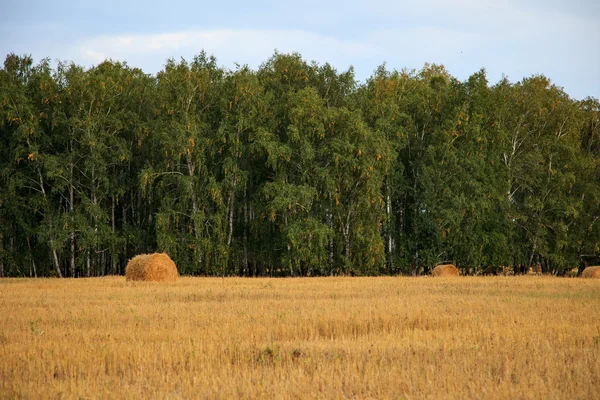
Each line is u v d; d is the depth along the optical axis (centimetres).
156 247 9100
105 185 8462
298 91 8681
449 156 8969
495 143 9456
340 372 2005
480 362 2159
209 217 8519
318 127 8431
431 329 2869
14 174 8381
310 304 3672
